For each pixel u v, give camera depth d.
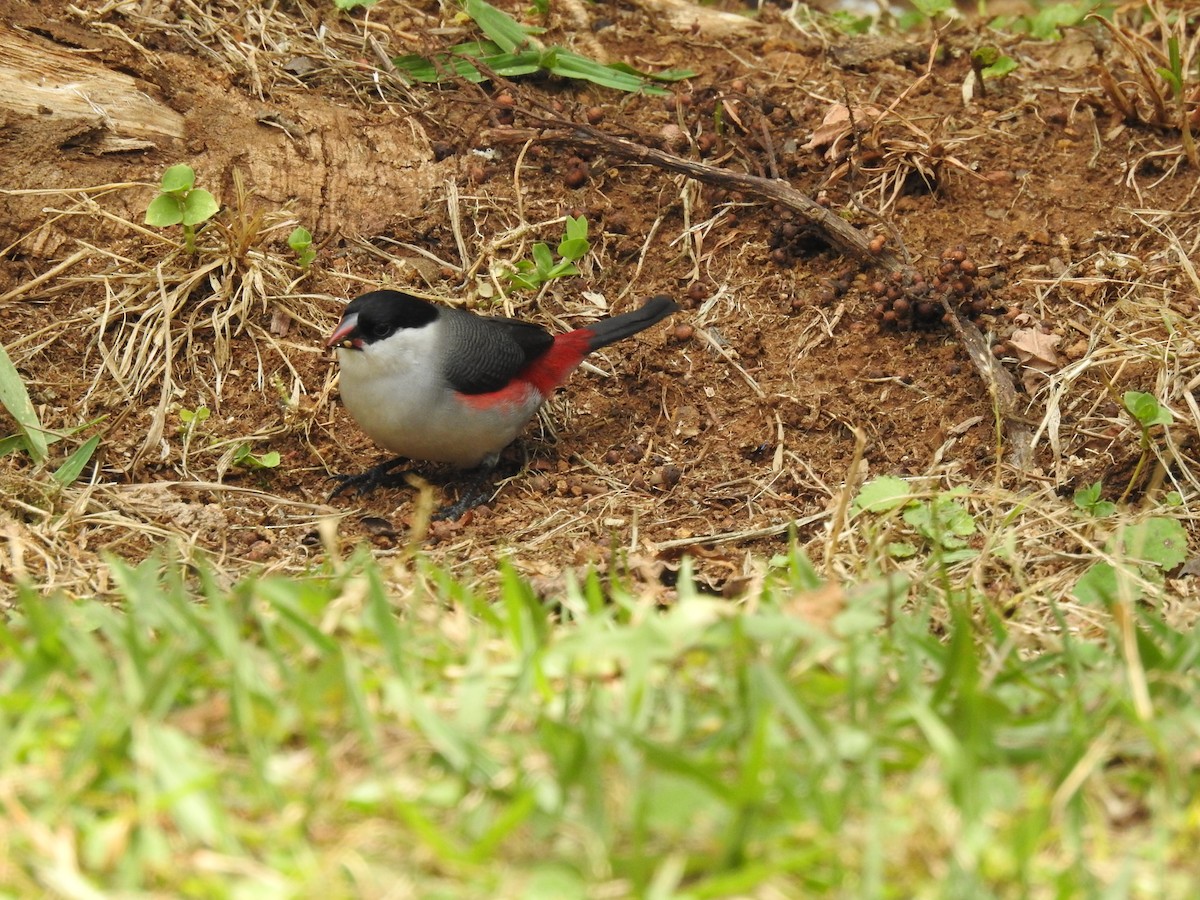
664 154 11.99
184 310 11.42
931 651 6.58
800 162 12.62
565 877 4.83
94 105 11.62
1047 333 11.22
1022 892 4.81
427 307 10.04
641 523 10.09
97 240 11.46
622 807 5.16
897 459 10.67
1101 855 5.12
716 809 5.11
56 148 11.45
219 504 10.23
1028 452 10.34
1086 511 9.75
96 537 9.49
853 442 10.87
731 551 9.70
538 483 10.68
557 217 12.44
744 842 4.90
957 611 7.06
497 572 9.12
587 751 5.21
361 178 12.28
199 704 5.75
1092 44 14.21
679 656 6.05
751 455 10.89
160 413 10.70
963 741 5.62
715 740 5.51
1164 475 10.12
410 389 9.90
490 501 10.52
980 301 11.40
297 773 5.37
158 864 4.85
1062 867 5.06
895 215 12.23
